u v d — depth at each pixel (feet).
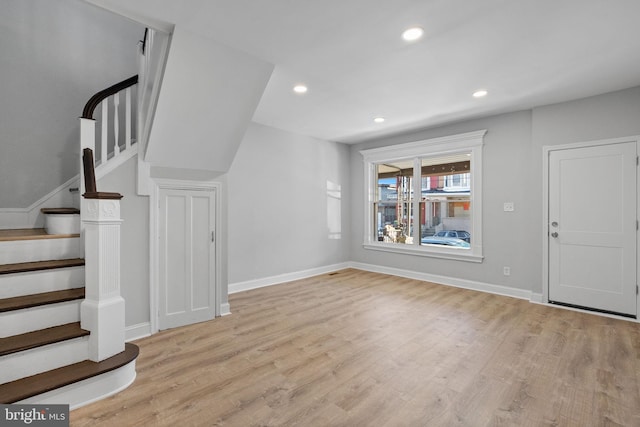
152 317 9.39
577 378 6.88
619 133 10.71
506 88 10.57
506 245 13.43
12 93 9.91
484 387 6.55
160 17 6.63
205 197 10.66
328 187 18.39
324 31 7.19
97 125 11.53
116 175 8.77
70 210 8.48
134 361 6.83
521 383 6.69
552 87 10.52
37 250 7.48
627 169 10.60
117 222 6.81
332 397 6.21
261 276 15.03
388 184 18.48
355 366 7.43
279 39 7.52
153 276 9.43
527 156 12.83
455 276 15.08
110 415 5.62
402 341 8.82
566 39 7.55
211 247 10.77
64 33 10.93
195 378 6.89
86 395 5.92
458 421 5.50
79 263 7.36
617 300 10.82
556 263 12.05
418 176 16.58
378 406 5.92
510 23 6.88
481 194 14.10
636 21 6.79
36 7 10.35
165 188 9.78
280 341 8.84
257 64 8.54
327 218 18.34
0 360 5.43
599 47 7.94
